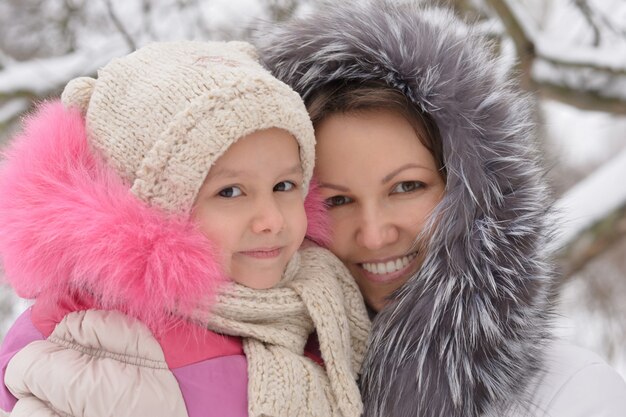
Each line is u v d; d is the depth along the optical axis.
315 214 1.44
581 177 4.53
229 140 1.17
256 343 1.25
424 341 1.32
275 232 1.23
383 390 1.34
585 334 3.62
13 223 1.18
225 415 1.17
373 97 1.34
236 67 1.22
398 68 1.35
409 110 1.35
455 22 1.51
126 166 1.19
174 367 1.17
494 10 2.93
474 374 1.31
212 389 1.18
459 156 1.33
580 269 3.03
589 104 3.07
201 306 1.19
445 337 1.32
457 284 1.33
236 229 1.21
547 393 1.35
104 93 1.23
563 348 1.47
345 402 1.26
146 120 1.18
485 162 1.36
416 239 1.40
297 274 1.38
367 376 1.37
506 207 1.36
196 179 1.17
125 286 1.15
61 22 3.39
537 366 1.39
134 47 3.12
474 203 1.33
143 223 1.16
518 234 1.35
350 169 1.38
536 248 1.38
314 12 1.53
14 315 3.18
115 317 1.17
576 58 2.93
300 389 1.21
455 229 1.32
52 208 1.16
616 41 3.15
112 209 1.16
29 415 1.12
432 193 1.40
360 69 1.39
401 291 1.38
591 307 3.66
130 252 1.15
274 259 1.27
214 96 1.17
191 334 1.20
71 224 1.15
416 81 1.34
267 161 1.22
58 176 1.20
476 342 1.31
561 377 1.37
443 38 1.40
